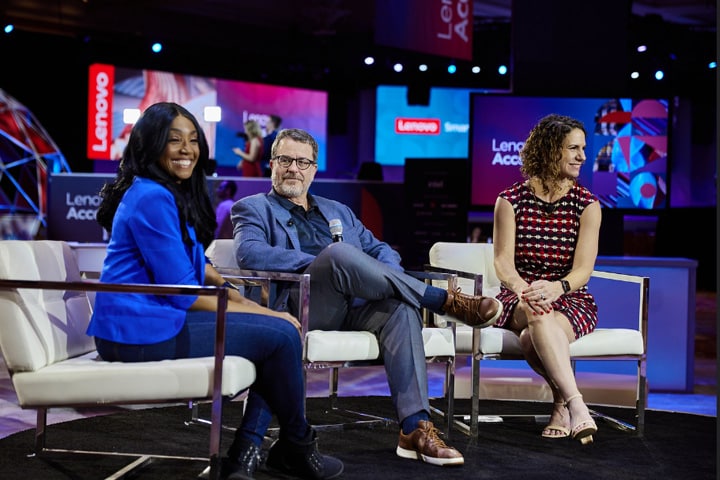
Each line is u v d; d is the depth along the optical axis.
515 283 3.48
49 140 14.10
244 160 13.86
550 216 3.60
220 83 14.12
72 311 2.75
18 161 13.80
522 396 4.26
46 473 2.74
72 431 3.38
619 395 4.28
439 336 3.24
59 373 2.37
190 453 3.06
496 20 14.41
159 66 14.18
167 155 2.61
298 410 2.64
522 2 5.99
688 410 4.39
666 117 5.78
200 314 2.58
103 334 2.51
